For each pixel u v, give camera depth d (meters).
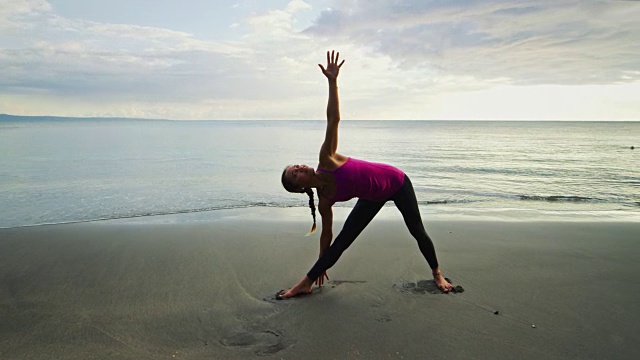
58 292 3.78
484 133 48.06
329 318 3.21
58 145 19.61
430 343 2.82
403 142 28.34
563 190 10.41
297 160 15.53
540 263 4.56
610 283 3.95
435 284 3.91
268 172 12.55
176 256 4.84
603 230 6.16
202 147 20.86
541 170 14.01
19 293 3.76
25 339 2.90
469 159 17.23
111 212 7.50
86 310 3.39
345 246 3.60
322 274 3.70
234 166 13.77
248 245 5.31
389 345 2.80
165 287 3.89
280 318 3.22
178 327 3.08
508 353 2.69
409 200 3.58
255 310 3.37
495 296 3.63
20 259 4.72
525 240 5.55
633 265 4.50
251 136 33.41
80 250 5.08
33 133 29.12
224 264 4.57
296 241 5.51
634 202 8.95
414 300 3.55
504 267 4.43
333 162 3.33
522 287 3.84
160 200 8.63
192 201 8.56
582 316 3.23
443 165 15.20
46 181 10.49
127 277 4.16
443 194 9.82
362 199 3.57
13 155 15.29
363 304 3.46
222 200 8.69
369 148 22.58
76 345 2.82
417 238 3.73
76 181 10.57
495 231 6.05
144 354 2.70
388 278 4.10
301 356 2.67
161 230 6.09
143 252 5.00
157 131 39.25
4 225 6.54
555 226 6.40
